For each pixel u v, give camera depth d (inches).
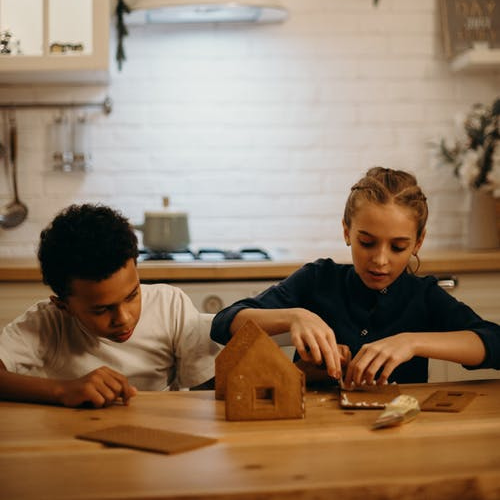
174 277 100.7
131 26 124.5
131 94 125.2
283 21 125.6
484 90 128.6
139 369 64.3
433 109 128.3
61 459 37.4
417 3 127.0
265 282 102.8
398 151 128.3
